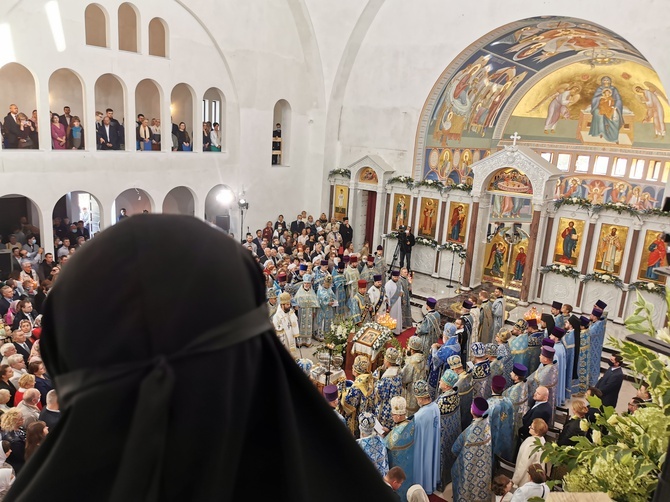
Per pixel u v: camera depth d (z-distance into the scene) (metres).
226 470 0.78
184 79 19.97
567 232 17.92
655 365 3.00
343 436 0.93
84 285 0.75
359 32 22.27
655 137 22.36
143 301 0.73
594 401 3.35
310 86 23.97
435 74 20.67
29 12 15.77
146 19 18.50
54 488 0.73
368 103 22.94
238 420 0.78
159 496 0.75
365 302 14.42
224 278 0.79
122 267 0.75
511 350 11.96
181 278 0.75
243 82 21.55
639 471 2.83
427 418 8.20
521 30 18.94
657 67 15.98
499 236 19.64
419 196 21.62
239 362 0.79
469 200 20.09
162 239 0.78
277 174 23.78
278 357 0.87
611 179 24.05
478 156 24.83
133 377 0.71
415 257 22.17
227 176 22.05
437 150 22.44
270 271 15.62
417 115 21.45
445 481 9.23
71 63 16.95
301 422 0.92
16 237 18.58
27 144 16.72
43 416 7.11
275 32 22.19
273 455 0.86
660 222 16.14
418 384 8.59
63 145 17.45
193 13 19.52
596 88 22.77
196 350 0.73
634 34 16.23
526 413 9.25
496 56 20.72
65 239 18.25
